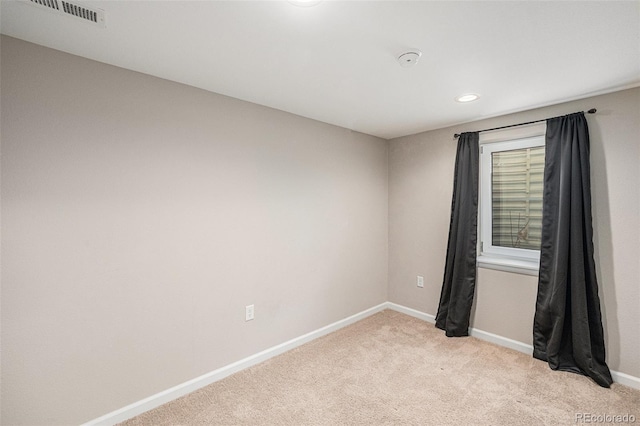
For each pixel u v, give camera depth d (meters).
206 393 2.18
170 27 1.46
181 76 2.02
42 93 1.64
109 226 1.86
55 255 1.69
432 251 3.44
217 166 2.32
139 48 1.66
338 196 3.27
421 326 3.35
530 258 2.82
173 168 2.10
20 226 1.59
